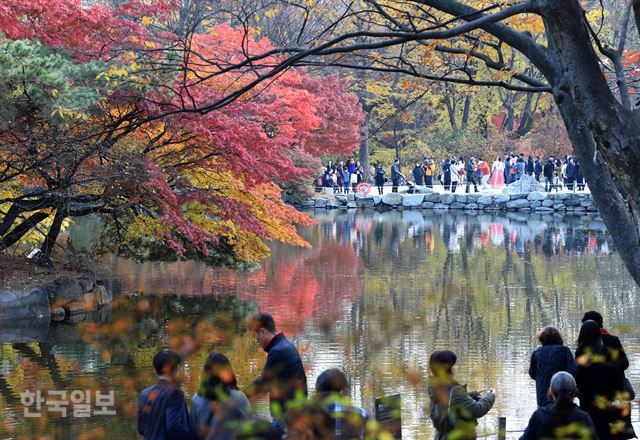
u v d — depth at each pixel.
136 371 16.70
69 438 12.80
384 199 62.75
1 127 18.47
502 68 10.12
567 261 33.47
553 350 10.33
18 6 19.83
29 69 17.94
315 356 17.86
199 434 7.73
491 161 73.12
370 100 65.12
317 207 62.81
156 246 26.92
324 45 8.89
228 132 21.95
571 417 8.24
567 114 8.38
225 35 28.39
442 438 8.35
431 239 41.88
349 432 6.28
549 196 59.19
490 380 16.23
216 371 7.75
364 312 22.91
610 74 15.50
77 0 20.91
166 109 20.91
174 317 21.88
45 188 23.44
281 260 34.19
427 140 75.69
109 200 23.28
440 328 21.06
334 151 61.75
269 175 24.30
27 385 15.74
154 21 21.30
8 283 21.92
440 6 9.31
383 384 15.67
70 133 21.39
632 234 8.14
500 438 11.16
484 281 28.75
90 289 23.00
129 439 12.75
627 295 25.84
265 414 12.38
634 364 17.19
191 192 23.09
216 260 27.78
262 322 8.60
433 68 12.02
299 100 39.06
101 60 20.19
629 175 7.31
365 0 10.41
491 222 51.16
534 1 7.61
